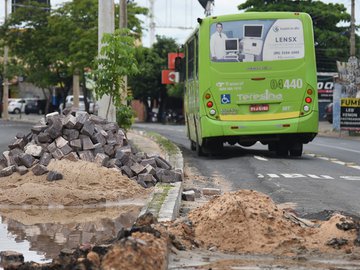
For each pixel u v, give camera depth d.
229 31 22.48
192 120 25.42
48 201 14.11
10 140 32.81
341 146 31.59
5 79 68.25
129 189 15.06
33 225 11.94
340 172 19.38
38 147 16.03
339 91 48.91
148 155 17.20
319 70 66.19
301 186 16.33
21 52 59.41
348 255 8.88
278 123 22.30
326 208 13.12
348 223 9.64
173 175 15.81
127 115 25.30
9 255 8.64
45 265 8.01
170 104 78.62
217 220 9.54
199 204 13.95
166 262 7.91
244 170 19.62
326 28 65.50
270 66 22.41
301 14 22.62
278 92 22.41
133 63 23.06
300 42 22.52
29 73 64.50
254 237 9.28
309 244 9.24
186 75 27.28
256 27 22.45
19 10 57.69
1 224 12.05
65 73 61.41
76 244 10.18
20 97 104.88
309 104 22.48
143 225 9.18
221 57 22.45
